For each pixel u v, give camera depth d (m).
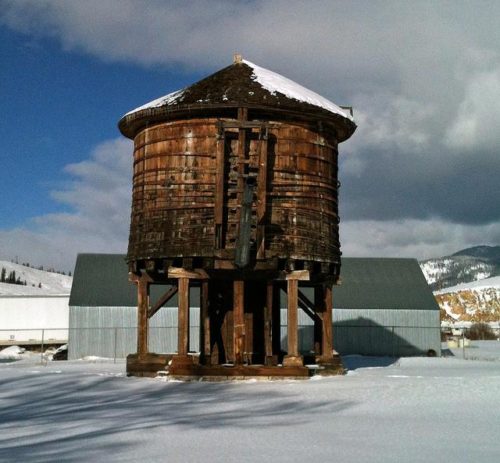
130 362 28.52
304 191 27.25
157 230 27.06
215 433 14.67
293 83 29.80
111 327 52.38
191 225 26.53
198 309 51.84
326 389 22.62
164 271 27.09
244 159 26.33
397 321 55.84
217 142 26.30
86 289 53.69
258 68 29.81
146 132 28.20
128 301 52.97
